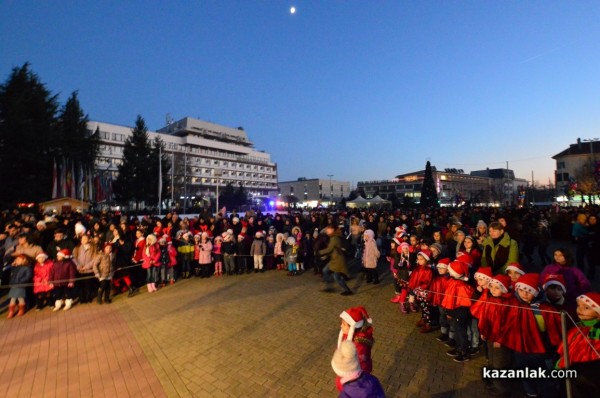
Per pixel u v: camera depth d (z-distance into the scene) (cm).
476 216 1770
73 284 819
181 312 756
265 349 549
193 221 1352
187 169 6328
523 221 1372
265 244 1218
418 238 822
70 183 3092
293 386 434
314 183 11631
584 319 316
